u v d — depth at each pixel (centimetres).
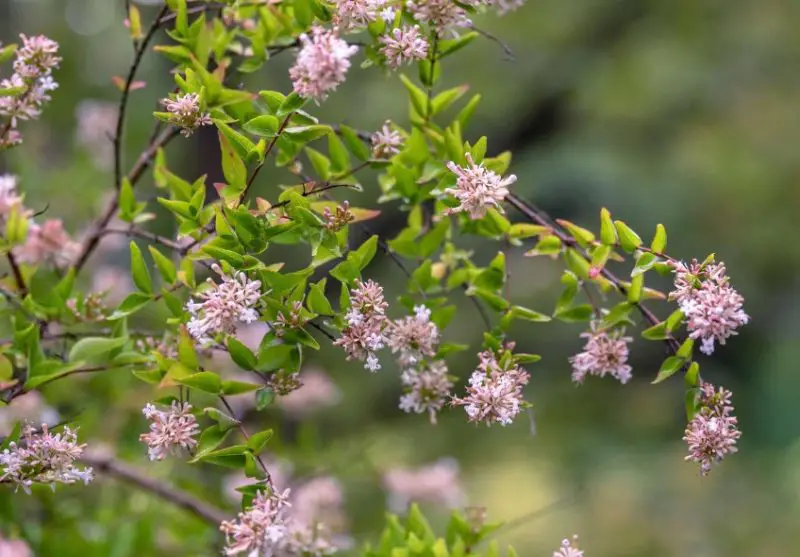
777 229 430
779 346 459
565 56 442
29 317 175
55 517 186
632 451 449
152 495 189
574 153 438
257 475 157
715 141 433
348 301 158
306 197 160
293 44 169
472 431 425
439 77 167
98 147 241
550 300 420
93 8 483
